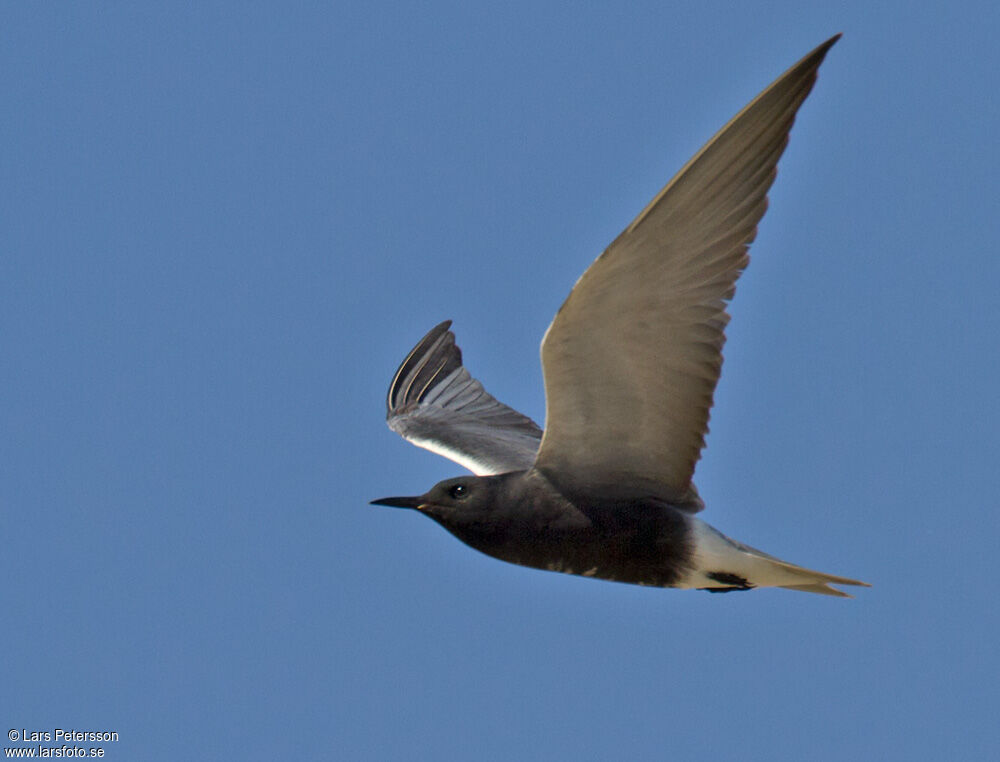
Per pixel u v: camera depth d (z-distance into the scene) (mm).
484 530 13984
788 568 13562
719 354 12562
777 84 11695
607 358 12773
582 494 13797
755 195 12062
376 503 14219
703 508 13805
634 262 12141
